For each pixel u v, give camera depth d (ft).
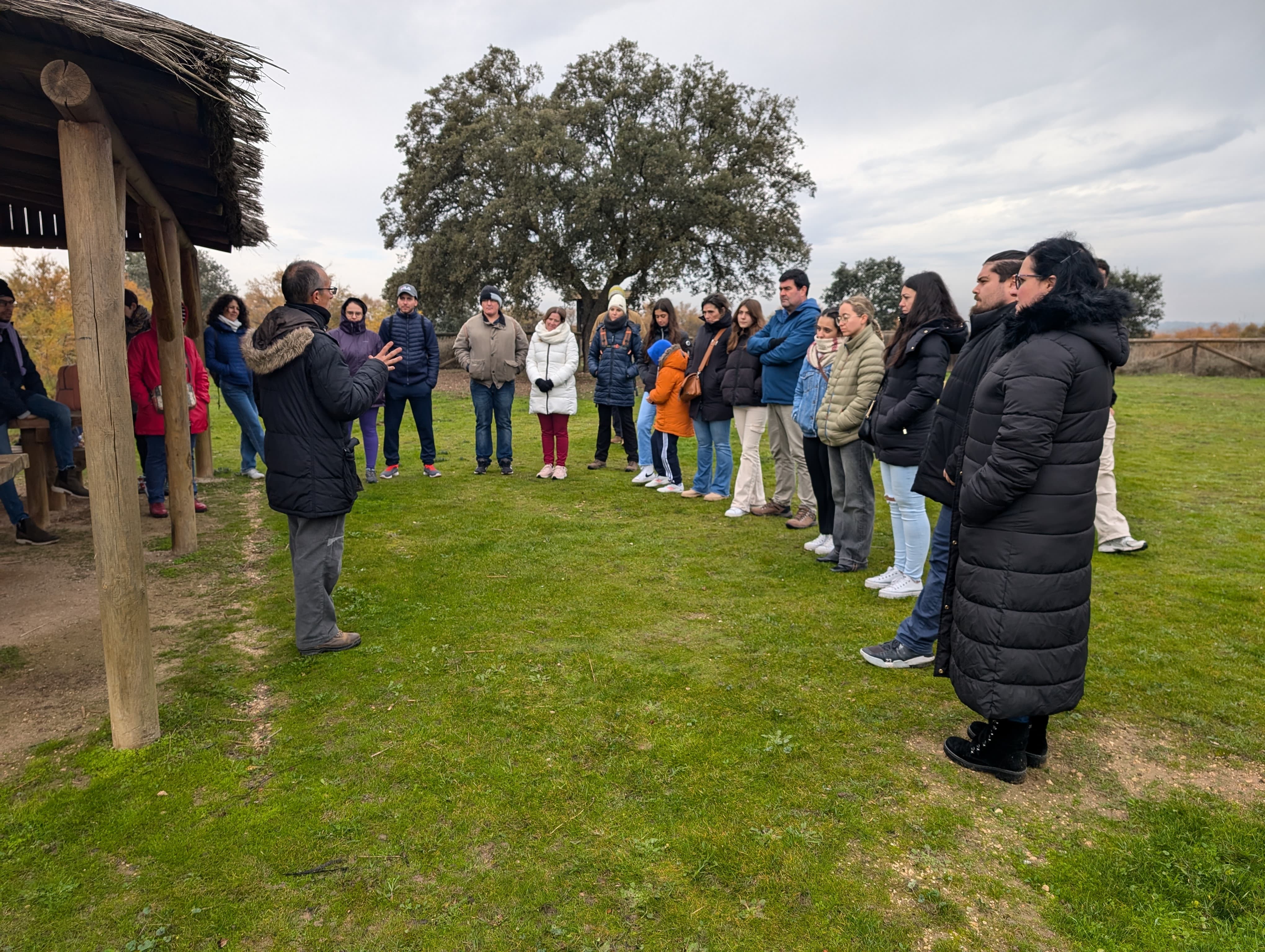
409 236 79.10
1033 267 7.67
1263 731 9.52
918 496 13.53
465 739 9.27
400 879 6.91
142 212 14.30
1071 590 7.71
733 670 11.19
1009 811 7.94
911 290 12.78
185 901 6.63
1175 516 19.95
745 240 71.26
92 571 15.52
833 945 6.18
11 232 19.27
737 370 19.81
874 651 11.35
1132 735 9.45
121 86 8.69
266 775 8.53
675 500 22.27
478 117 73.77
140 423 19.53
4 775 8.46
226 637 12.44
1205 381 60.75
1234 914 6.47
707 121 75.25
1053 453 7.54
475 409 25.57
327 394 10.78
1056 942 6.23
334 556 11.69
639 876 6.95
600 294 75.00
